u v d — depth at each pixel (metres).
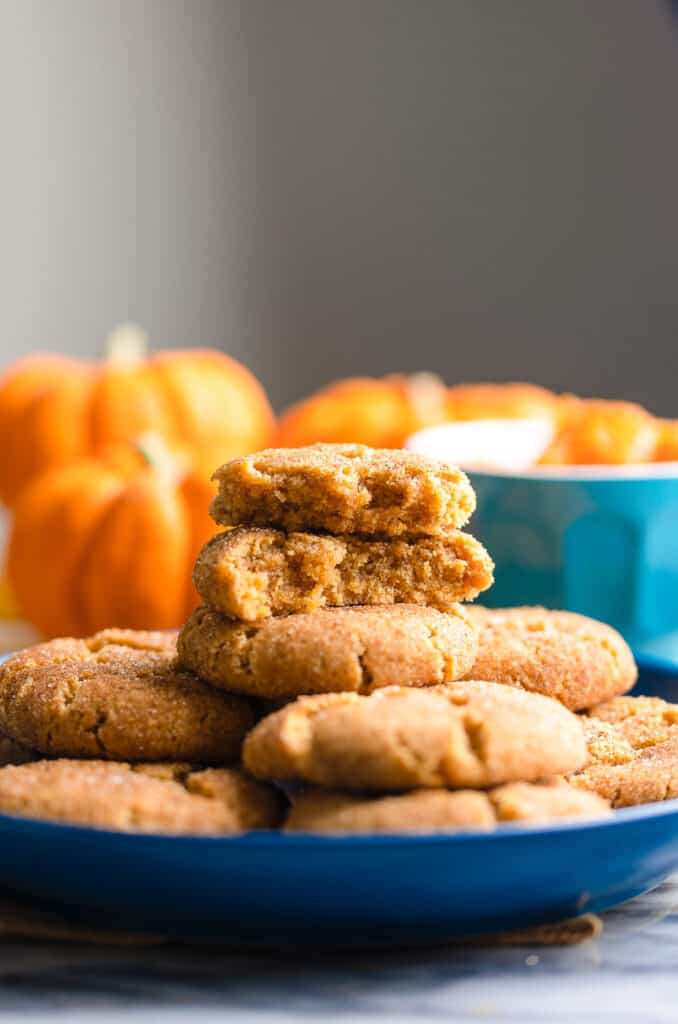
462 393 0.95
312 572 0.52
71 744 0.51
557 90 1.48
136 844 0.44
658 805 0.46
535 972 0.46
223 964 0.46
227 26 1.55
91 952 0.47
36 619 0.79
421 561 0.53
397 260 1.56
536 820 0.46
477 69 1.50
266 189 1.58
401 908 0.45
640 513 0.65
